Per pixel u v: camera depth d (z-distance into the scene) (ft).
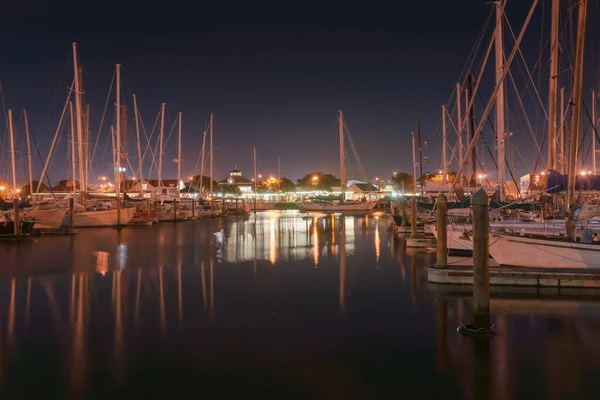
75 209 134.41
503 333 34.30
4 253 79.30
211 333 34.71
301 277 57.06
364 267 64.49
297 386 25.64
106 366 28.35
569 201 48.34
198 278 56.49
